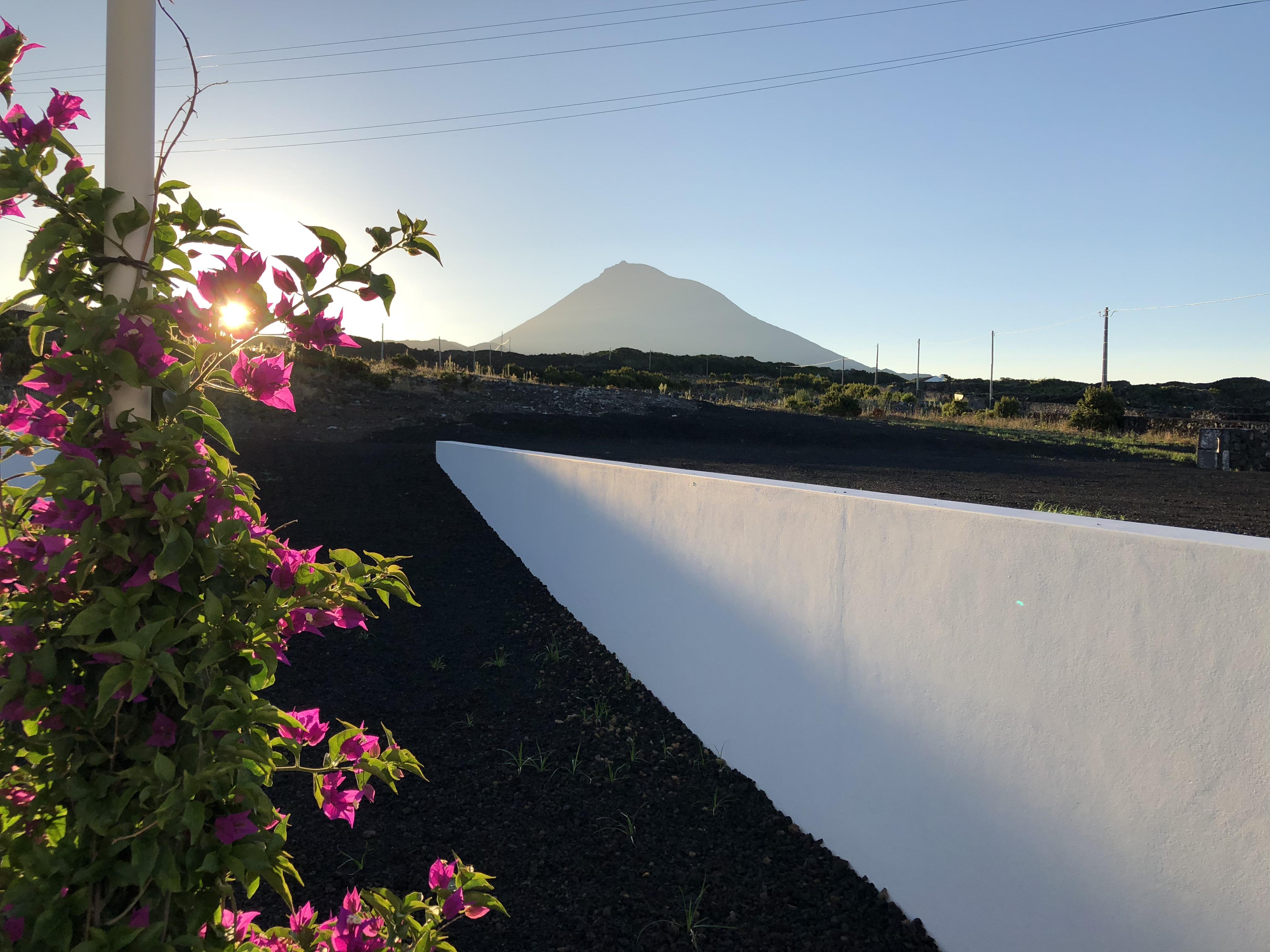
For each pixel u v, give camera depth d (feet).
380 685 15.05
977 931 7.90
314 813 10.98
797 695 10.55
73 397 4.21
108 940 3.87
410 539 23.24
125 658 4.03
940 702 8.32
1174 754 6.18
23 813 4.25
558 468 18.79
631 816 10.99
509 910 9.03
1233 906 5.83
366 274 4.57
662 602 13.94
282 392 4.76
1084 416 73.15
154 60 4.40
